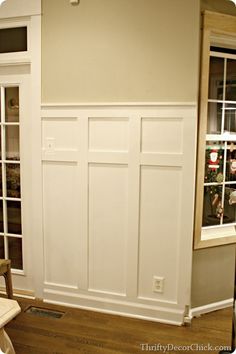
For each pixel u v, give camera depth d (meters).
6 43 2.96
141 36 2.55
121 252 2.77
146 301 2.73
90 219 2.82
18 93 3.01
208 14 2.51
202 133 2.60
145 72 2.57
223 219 2.96
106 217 2.77
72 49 2.72
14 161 3.08
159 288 2.70
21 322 2.66
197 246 2.69
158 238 2.66
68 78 2.75
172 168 2.58
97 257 2.83
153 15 2.51
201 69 2.54
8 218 3.19
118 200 2.73
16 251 3.19
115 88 2.65
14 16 2.83
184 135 2.52
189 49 2.46
